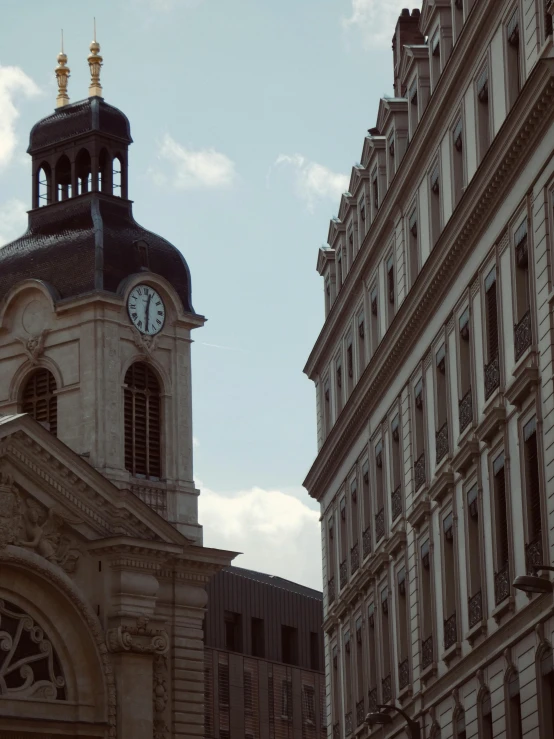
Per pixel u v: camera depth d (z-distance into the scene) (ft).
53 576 192.95
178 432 221.87
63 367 216.33
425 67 191.21
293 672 341.62
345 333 233.14
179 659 205.36
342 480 236.43
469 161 165.68
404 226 194.49
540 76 135.44
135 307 220.02
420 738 184.65
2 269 223.71
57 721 190.29
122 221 226.17
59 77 235.61
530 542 143.13
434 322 180.45
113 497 200.03
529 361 143.33
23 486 194.18
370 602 214.48
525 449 145.59
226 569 359.66
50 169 229.45
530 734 142.61
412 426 191.01
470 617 163.32
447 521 173.58
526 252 146.00
